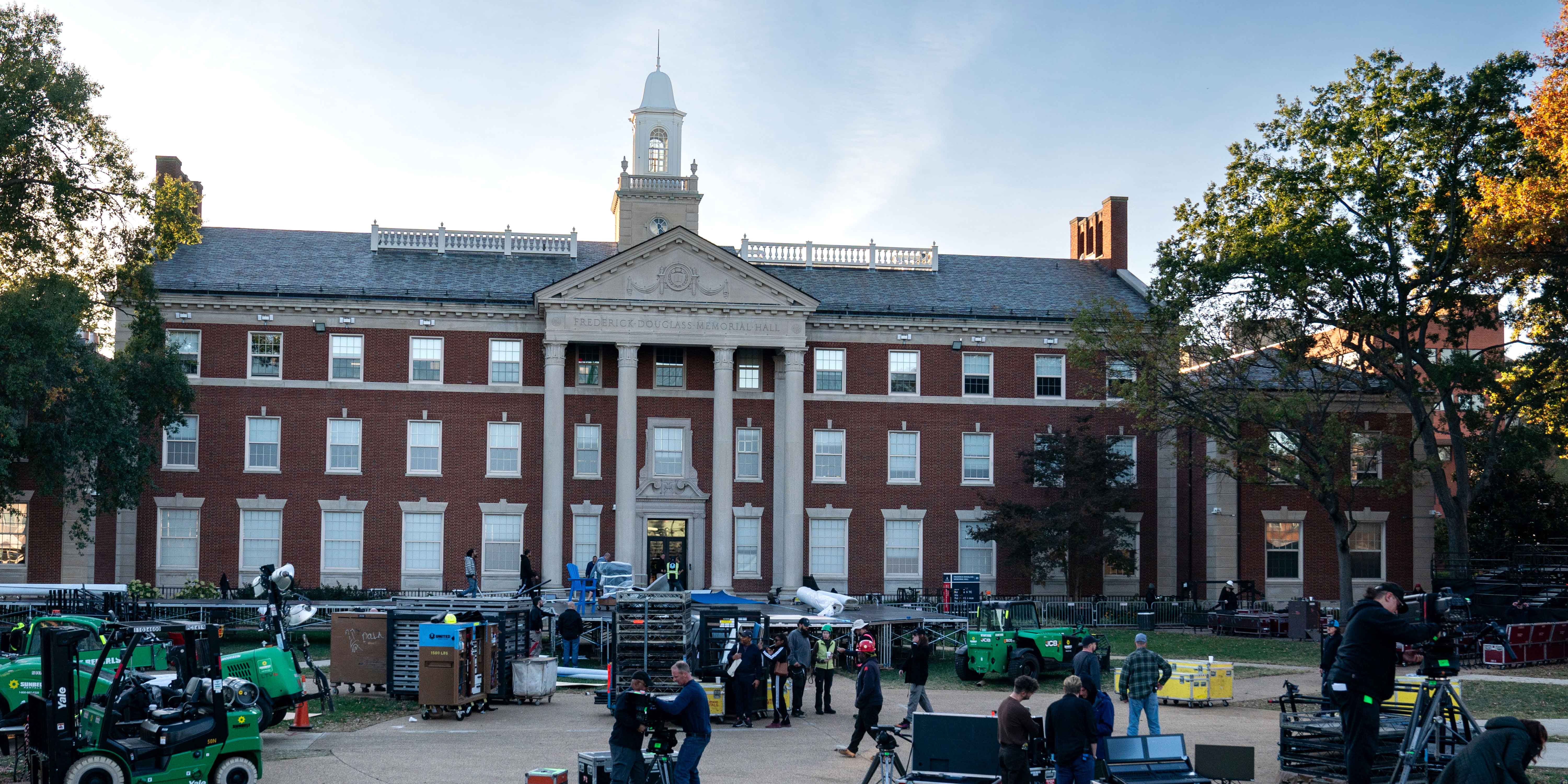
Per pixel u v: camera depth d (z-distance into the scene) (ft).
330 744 84.38
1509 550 199.00
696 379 201.05
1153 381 174.60
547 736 88.53
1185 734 89.25
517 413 196.75
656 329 194.39
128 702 68.90
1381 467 202.90
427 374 195.83
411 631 105.91
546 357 193.77
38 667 80.94
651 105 222.28
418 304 193.98
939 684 126.41
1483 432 182.60
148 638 73.72
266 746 83.76
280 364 192.85
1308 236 167.12
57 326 143.54
